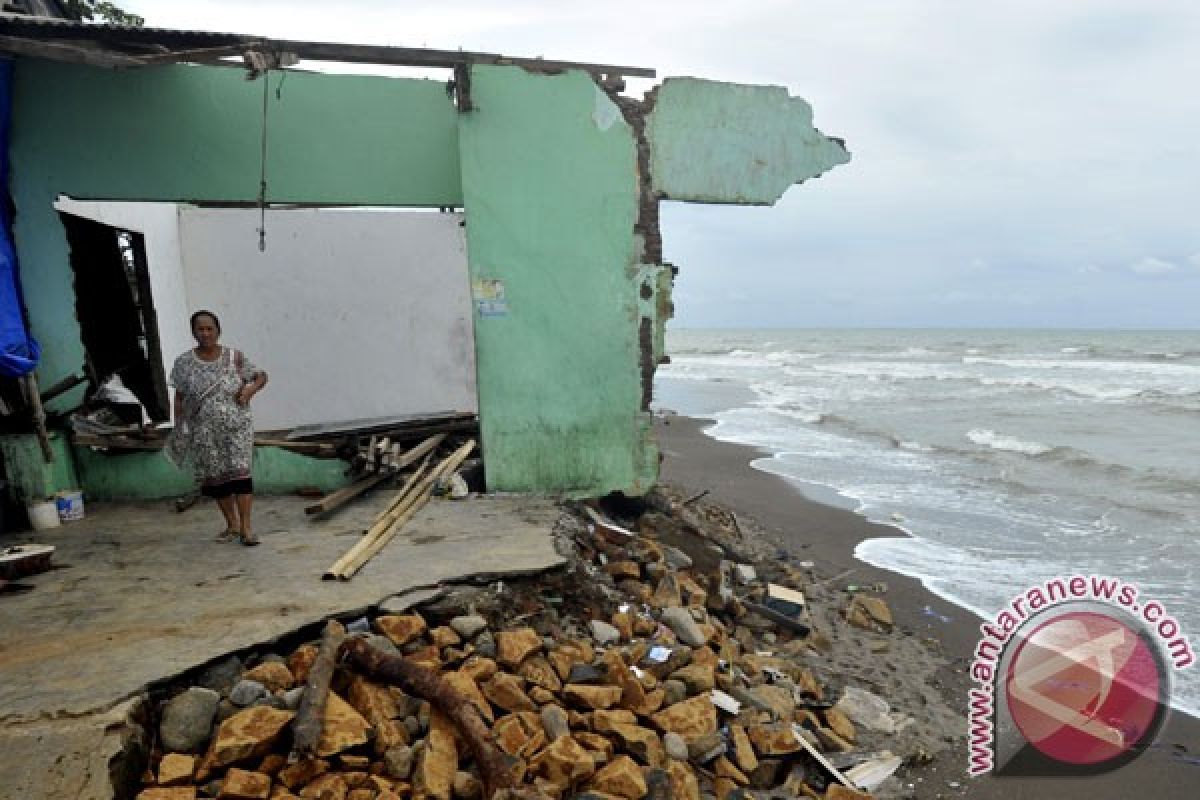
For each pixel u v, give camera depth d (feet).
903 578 25.53
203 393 15.85
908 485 39.73
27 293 19.77
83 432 20.49
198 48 17.58
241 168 21.66
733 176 21.90
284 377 29.81
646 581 18.26
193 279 28.99
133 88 20.40
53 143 19.86
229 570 14.74
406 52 18.95
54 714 9.51
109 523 18.37
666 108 21.20
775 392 92.12
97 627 12.03
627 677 12.68
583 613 15.11
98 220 21.93
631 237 21.40
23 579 14.26
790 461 46.21
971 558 27.76
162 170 20.92
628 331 21.72
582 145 20.80
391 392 30.83
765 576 23.50
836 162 22.68
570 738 10.85
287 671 11.16
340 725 10.14
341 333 30.22
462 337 31.45
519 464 21.58
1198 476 40.16
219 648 11.30
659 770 11.01
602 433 21.93
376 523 17.76
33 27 15.87
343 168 22.63
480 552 15.79
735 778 12.27
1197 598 23.71
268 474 21.31
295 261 29.58
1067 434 54.90
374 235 30.19
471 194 20.40
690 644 15.61
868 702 16.49
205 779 9.54
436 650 12.30
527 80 20.25
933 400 78.79
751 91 21.74
